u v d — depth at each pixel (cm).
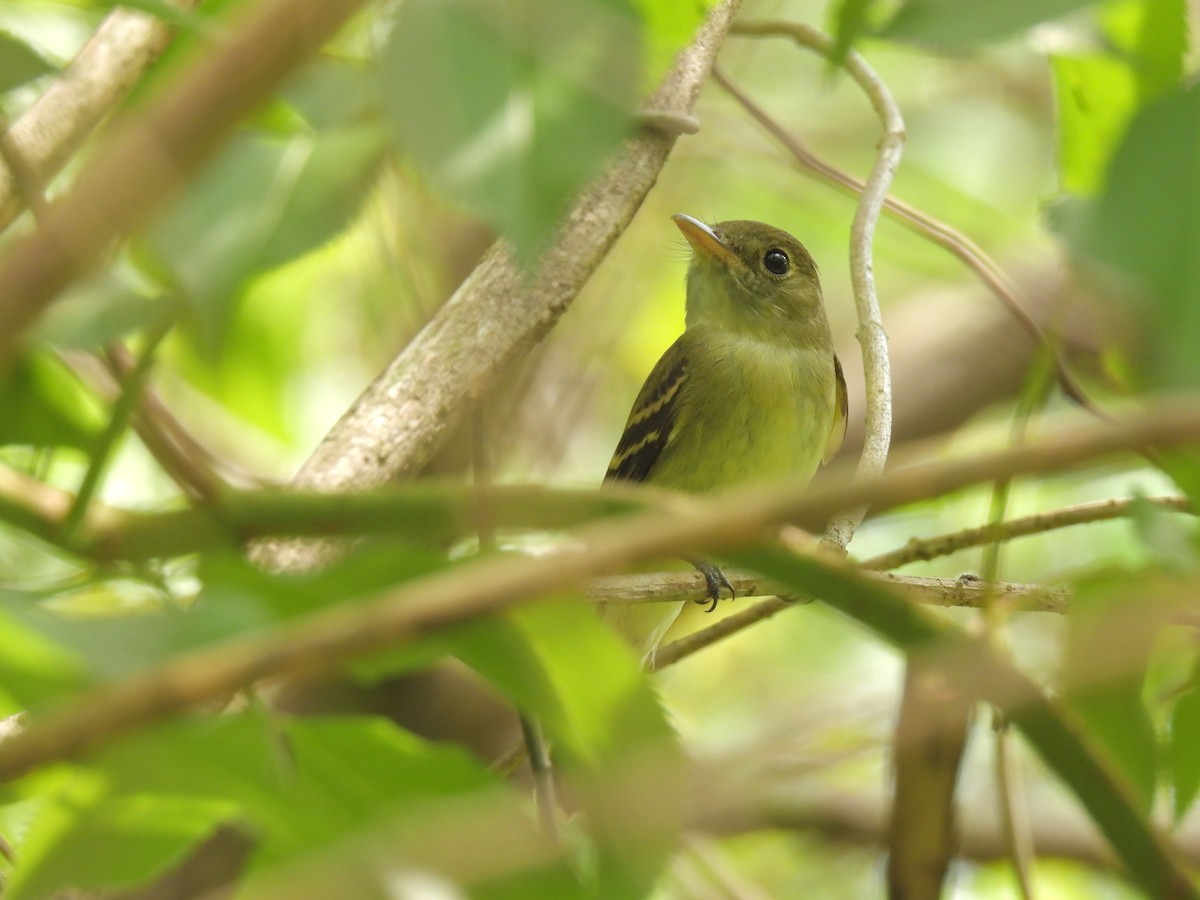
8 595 111
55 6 268
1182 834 320
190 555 149
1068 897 434
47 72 163
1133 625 153
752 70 519
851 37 113
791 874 450
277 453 414
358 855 125
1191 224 93
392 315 406
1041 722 161
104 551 148
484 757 356
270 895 124
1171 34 146
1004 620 230
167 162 84
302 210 150
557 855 127
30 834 123
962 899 432
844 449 503
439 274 345
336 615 102
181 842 125
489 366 243
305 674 99
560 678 127
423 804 128
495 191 102
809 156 337
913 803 239
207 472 150
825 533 244
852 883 447
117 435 151
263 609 116
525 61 105
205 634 110
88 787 123
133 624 110
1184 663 226
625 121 105
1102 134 207
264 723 123
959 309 522
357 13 89
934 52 119
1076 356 310
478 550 139
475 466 240
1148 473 390
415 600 97
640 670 126
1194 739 197
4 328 85
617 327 464
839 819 444
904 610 149
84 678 109
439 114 104
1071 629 167
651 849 126
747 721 453
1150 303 93
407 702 354
